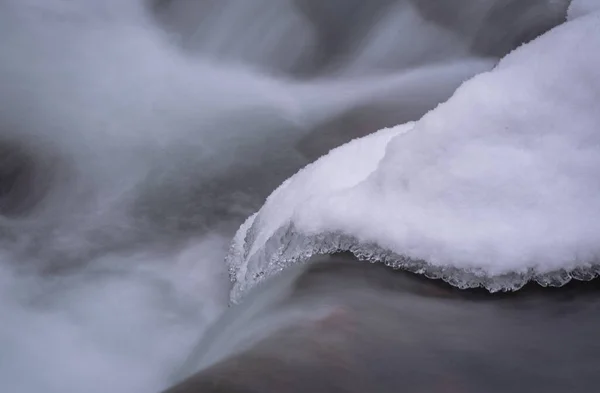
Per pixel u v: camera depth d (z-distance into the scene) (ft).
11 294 20.12
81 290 20.26
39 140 31.50
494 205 9.19
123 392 15.88
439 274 9.24
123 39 44.60
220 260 20.90
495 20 48.42
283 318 8.80
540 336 8.09
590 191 9.09
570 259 8.68
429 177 9.64
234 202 25.75
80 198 27.20
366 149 12.57
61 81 37.99
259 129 32.63
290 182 13.29
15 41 40.63
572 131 9.49
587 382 7.33
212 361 9.26
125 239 23.32
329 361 7.50
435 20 48.67
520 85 10.01
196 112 35.63
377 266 9.66
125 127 33.14
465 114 9.91
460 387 7.16
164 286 19.81
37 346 17.58
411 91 38.83
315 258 10.30
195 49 47.03
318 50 48.32
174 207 25.54
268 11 48.06
